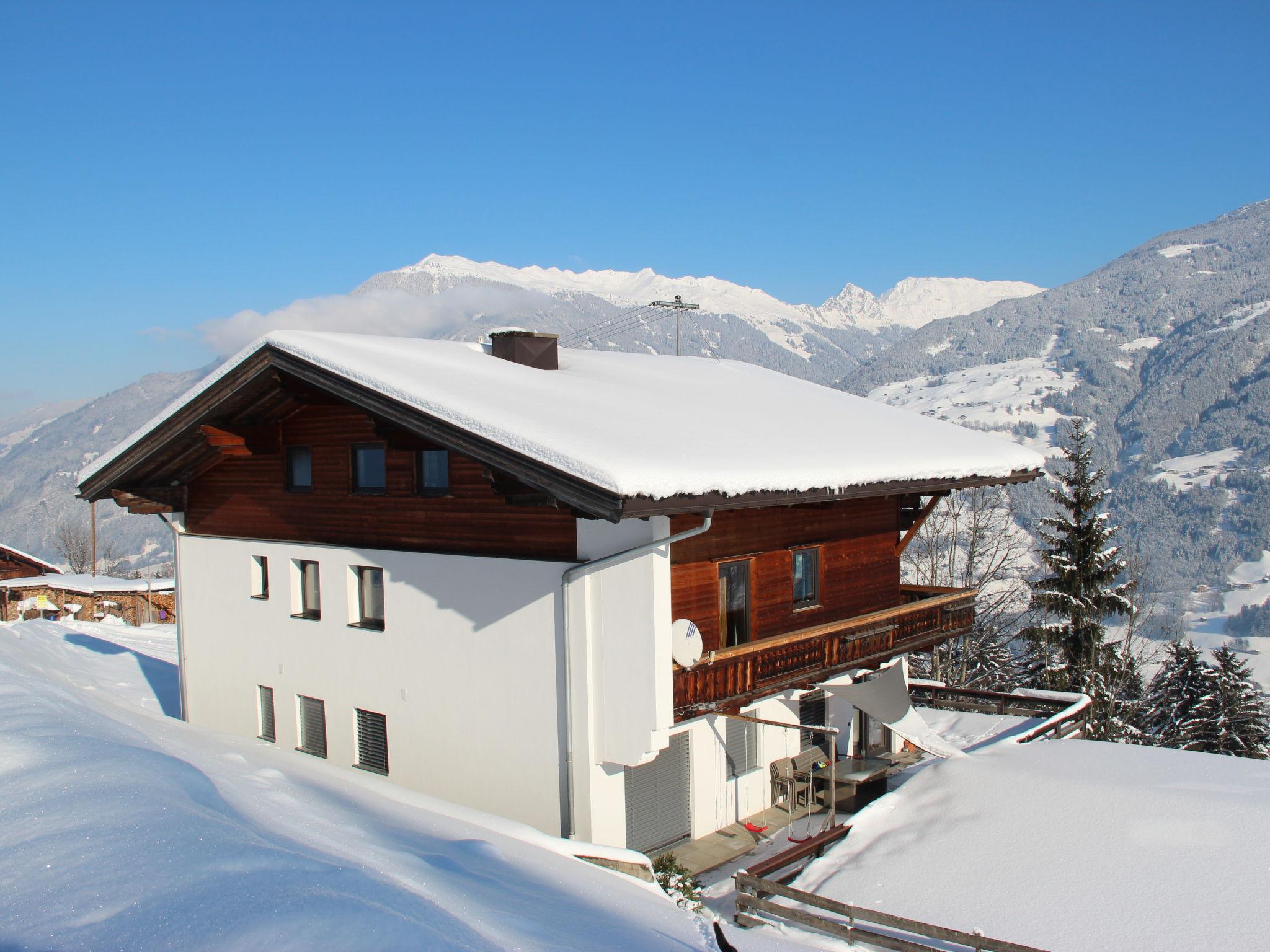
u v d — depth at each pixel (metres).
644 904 9.23
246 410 16.84
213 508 19.02
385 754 15.84
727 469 12.09
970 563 36.59
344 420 16.36
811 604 16.67
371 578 16.28
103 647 28.00
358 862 6.47
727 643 14.75
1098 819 11.75
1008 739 16.62
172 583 43.34
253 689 18.12
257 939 4.36
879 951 9.95
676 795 14.93
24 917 4.39
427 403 12.59
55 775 6.16
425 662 14.98
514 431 11.62
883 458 15.42
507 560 13.80
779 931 10.70
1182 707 40.84
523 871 8.70
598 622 12.76
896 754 19.92
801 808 16.72
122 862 5.04
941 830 12.26
